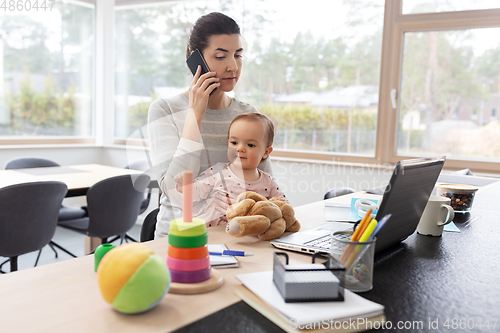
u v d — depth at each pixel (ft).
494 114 9.10
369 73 10.38
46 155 12.85
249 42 11.73
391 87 10.05
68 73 13.88
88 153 13.99
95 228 8.01
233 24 4.07
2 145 12.21
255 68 11.73
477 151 9.37
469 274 2.63
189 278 2.28
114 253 2.01
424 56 9.70
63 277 2.45
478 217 4.40
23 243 6.81
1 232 6.50
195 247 2.30
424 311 2.08
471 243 3.37
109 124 14.24
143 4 13.23
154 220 4.46
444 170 9.64
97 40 14.23
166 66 13.24
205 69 4.06
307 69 11.09
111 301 1.94
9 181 8.11
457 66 9.37
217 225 3.64
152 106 3.86
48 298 2.15
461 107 9.43
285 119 11.51
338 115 10.85
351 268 2.28
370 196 5.45
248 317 1.98
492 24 8.82
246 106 4.79
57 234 12.09
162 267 2.03
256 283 2.25
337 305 1.97
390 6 9.87
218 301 2.15
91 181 8.50
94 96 14.56
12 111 12.60
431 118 9.79
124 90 14.16
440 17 9.35
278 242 3.10
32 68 12.94
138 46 13.73
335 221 3.98
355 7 10.33
